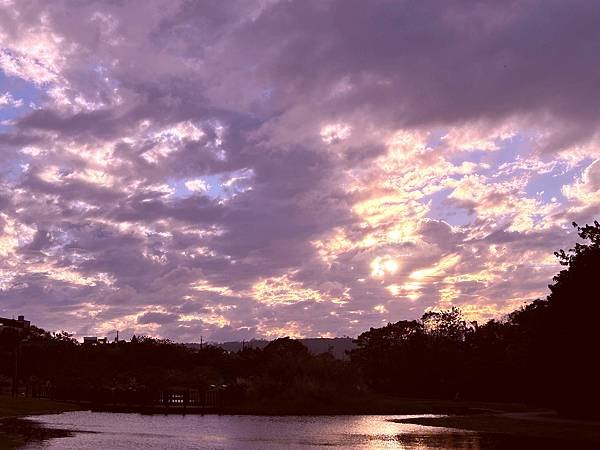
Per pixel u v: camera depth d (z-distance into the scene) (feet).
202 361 337.52
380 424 139.44
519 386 248.73
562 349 152.87
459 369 292.61
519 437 110.11
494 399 263.49
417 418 157.99
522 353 224.12
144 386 235.40
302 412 179.22
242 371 312.71
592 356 147.23
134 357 330.95
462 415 173.58
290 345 317.63
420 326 336.29
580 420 144.97
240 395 205.16
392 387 316.81
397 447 93.86
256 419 152.97
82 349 325.21
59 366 292.61
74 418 146.92
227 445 94.27
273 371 218.79
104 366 308.81
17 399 190.60
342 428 128.06
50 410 170.19
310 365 220.84
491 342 277.85
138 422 136.87
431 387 310.04
